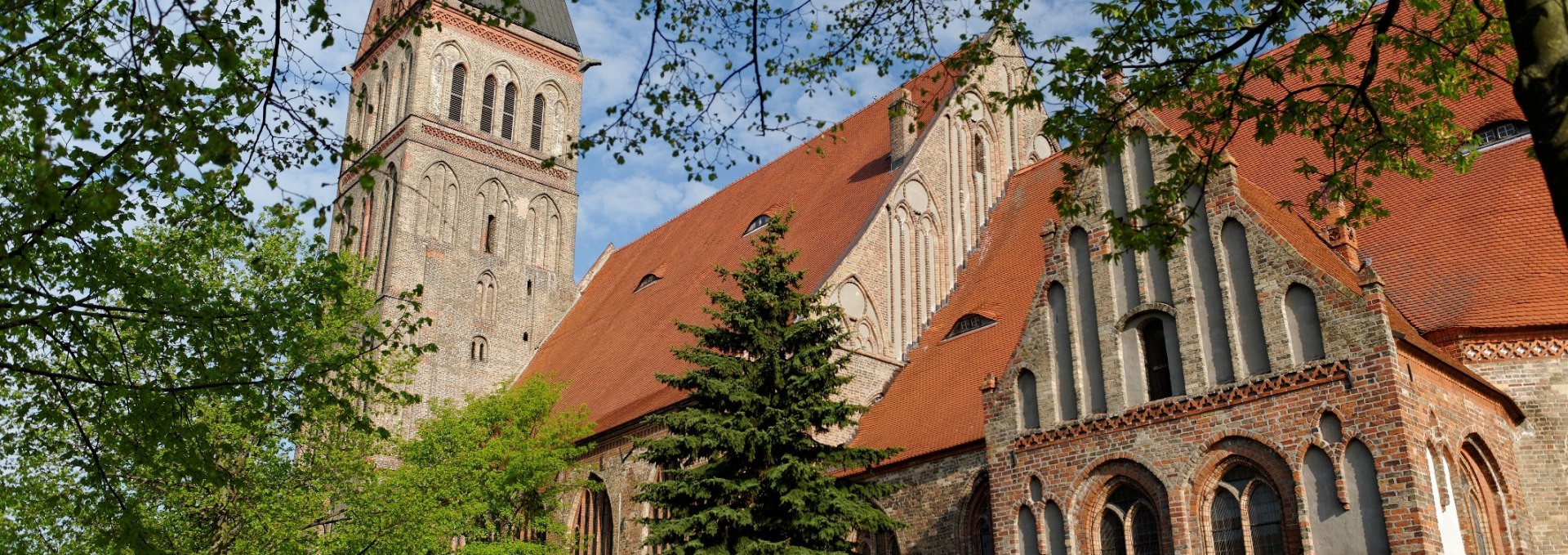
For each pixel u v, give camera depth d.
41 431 24.45
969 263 44.81
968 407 34.78
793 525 27.16
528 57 68.19
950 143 46.59
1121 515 25.31
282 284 30.61
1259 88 38.06
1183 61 19.31
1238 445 23.61
